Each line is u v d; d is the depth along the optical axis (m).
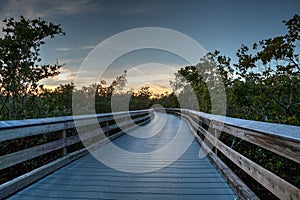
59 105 6.56
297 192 1.38
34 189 2.58
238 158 2.54
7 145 3.29
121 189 2.61
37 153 2.96
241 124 2.41
